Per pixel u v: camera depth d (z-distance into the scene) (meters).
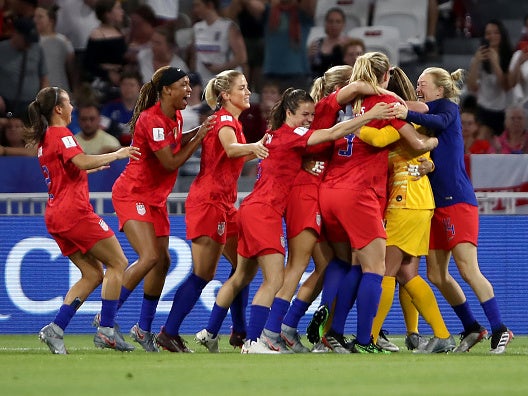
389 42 49.62
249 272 27.98
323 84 28.27
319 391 17.78
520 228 37.28
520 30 52.06
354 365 22.73
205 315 36.56
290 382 19.28
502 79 47.25
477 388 18.33
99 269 27.72
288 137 26.36
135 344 32.03
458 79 27.72
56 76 47.09
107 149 42.06
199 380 19.64
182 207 37.03
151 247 28.22
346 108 27.41
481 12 51.88
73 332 36.50
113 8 47.50
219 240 28.55
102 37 47.03
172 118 28.31
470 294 36.81
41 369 21.88
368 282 26.36
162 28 47.53
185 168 39.62
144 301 29.08
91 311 36.53
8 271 36.31
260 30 49.16
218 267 36.47
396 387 18.45
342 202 26.27
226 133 27.30
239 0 49.00
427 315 28.28
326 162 26.94
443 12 51.84
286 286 27.00
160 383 19.12
